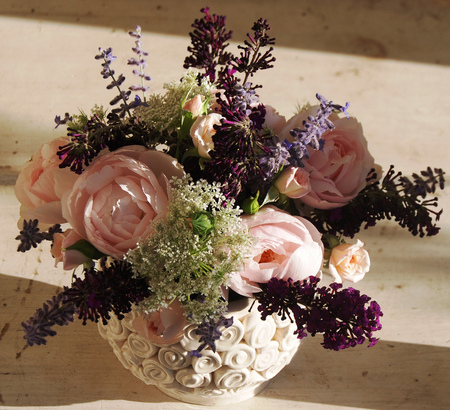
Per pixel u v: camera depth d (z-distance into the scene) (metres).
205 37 0.90
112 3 1.67
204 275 0.86
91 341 1.13
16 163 1.32
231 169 0.83
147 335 0.92
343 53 1.61
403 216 0.92
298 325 0.85
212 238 0.84
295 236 0.85
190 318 0.85
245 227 0.83
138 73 0.92
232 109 0.83
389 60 1.62
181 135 0.88
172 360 0.96
